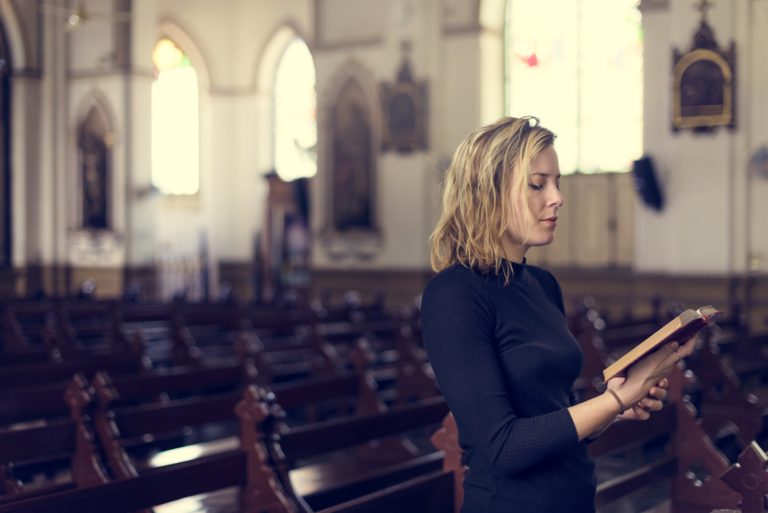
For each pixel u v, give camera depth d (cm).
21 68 1967
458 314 212
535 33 1681
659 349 202
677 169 1407
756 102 1361
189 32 2125
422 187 1661
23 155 1973
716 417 735
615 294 1573
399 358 873
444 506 367
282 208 1970
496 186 220
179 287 2144
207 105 2155
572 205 1645
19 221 1981
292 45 2130
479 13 1619
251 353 853
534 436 197
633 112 1605
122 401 656
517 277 226
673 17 1384
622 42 1614
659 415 492
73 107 1967
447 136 1653
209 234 2158
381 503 339
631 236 1594
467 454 219
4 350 980
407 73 1661
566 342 224
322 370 872
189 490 375
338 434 486
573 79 1652
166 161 2183
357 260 1750
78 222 1969
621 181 1605
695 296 1400
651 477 475
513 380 213
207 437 866
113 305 1166
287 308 1443
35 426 457
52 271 1995
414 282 1684
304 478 625
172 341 963
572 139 1656
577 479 212
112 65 1909
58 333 965
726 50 1352
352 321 1264
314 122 2116
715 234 1381
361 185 1750
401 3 1661
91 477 466
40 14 1988
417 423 547
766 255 1365
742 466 327
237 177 2155
